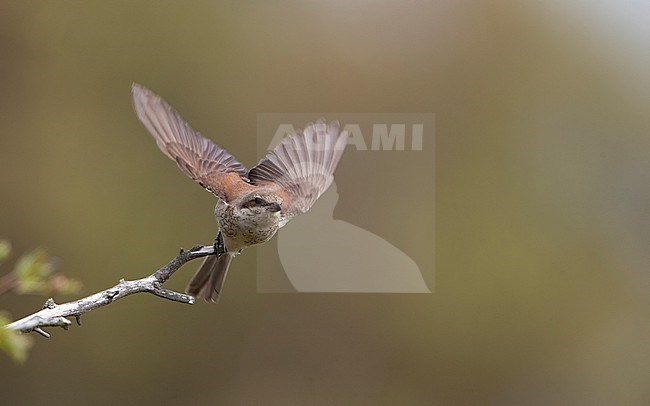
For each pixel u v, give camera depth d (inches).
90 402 531.2
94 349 535.8
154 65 546.3
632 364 566.3
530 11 584.1
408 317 543.2
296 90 549.0
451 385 546.9
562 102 589.0
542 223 568.7
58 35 544.1
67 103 542.0
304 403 537.3
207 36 552.7
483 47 572.1
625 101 601.6
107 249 526.9
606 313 569.0
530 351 555.8
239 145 540.7
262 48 554.3
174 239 534.3
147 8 551.2
